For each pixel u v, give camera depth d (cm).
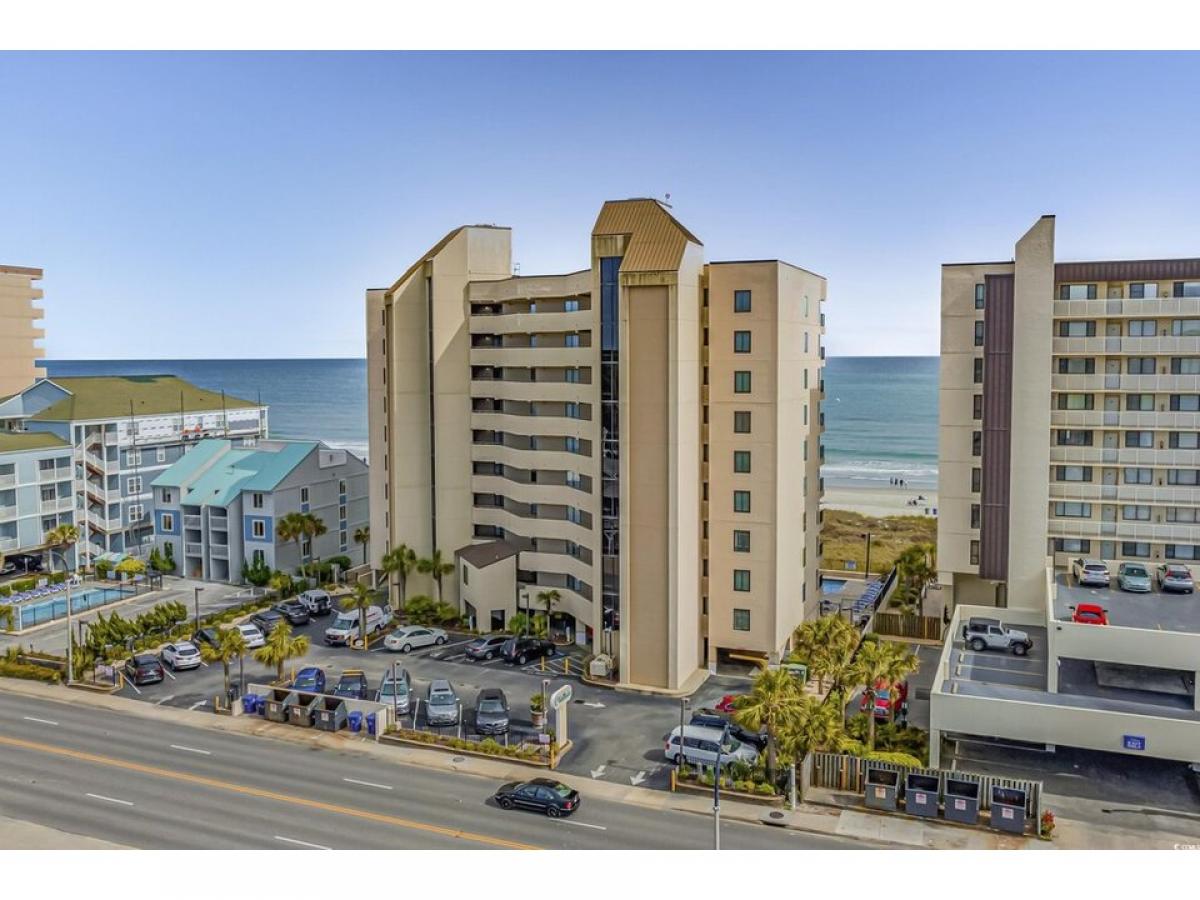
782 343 6144
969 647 5728
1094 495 6575
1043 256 6200
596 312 6044
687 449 6028
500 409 7812
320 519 8962
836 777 4606
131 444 10288
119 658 6712
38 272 11650
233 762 4981
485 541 7775
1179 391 6281
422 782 4728
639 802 4500
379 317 8112
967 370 6738
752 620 6256
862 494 17262
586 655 6712
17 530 9288
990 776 4425
